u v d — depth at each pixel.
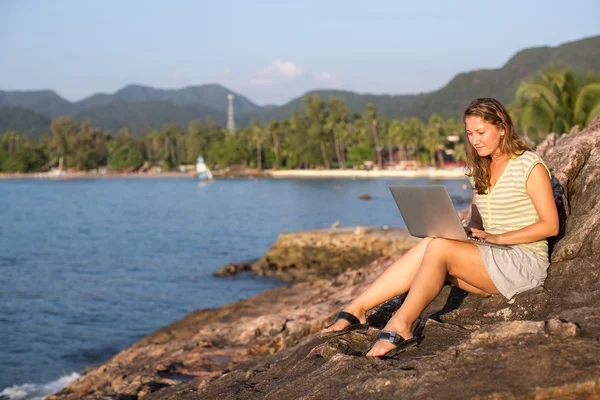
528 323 3.12
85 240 45.16
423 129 137.88
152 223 59.19
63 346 16.41
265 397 3.60
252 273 29.34
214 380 5.17
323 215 65.62
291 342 8.20
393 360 3.42
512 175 4.01
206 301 22.72
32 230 53.41
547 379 2.70
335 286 12.14
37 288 25.28
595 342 2.89
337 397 3.11
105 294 23.92
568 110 23.47
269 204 83.00
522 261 3.96
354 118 144.75
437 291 3.77
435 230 3.90
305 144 144.12
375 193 100.06
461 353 3.09
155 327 18.58
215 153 168.50
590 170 4.77
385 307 4.84
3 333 17.72
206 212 72.00
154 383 7.34
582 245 4.11
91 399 7.16
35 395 12.55
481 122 3.96
